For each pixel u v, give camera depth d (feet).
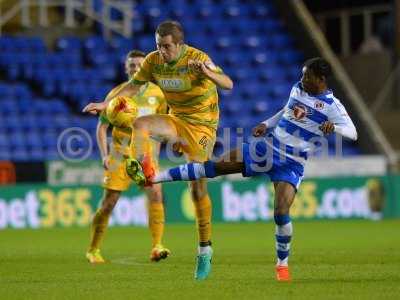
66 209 177.06
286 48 241.76
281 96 230.27
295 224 178.60
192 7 243.60
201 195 79.25
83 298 68.80
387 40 241.14
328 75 76.59
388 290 71.87
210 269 85.15
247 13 246.47
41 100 208.23
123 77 223.10
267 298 67.62
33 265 96.07
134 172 77.05
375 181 194.18
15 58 216.74
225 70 231.09
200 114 81.20
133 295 70.08
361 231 157.28
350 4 247.29
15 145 198.90
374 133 215.92
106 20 231.09
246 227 169.78
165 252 98.37
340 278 80.94
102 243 132.67
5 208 173.17
